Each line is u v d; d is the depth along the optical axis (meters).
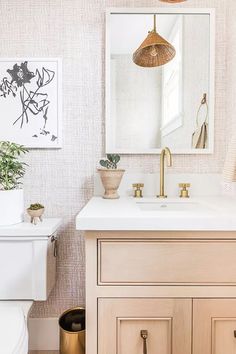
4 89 1.50
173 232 0.93
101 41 1.51
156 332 0.94
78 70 1.51
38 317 1.54
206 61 1.51
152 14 1.50
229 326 0.94
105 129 1.51
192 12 1.49
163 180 1.42
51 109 1.51
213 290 0.93
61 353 1.35
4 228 1.22
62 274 1.53
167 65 1.51
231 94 1.44
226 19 1.50
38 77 1.50
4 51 1.50
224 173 1.14
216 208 1.09
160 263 0.93
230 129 1.46
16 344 0.76
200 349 0.93
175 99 1.51
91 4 1.50
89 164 1.53
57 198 1.53
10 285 1.23
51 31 1.50
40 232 1.22
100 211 1.01
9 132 1.51
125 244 0.93
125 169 1.53
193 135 1.52
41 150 1.52
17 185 1.47
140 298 0.93
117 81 1.51
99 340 0.94
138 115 1.51
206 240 0.93
